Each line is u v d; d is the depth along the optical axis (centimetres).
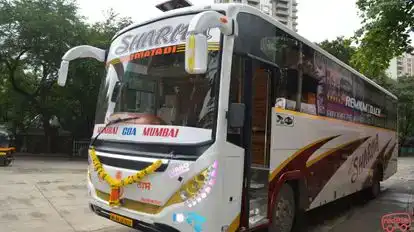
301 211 675
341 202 1109
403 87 4238
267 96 568
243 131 499
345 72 878
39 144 2959
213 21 441
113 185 504
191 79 487
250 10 534
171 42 519
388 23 1048
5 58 2420
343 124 855
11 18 2281
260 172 548
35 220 721
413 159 4019
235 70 491
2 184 1113
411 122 4675
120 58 583
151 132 495
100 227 686
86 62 2352
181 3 588
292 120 627
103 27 2650
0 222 698
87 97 2567
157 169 466
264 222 548
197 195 445
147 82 529
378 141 1145
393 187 1521
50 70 2527
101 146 555
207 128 459
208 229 443
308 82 691
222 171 459
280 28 605
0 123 2984
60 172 1523
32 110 2823
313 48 718
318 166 725
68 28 2361
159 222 461
